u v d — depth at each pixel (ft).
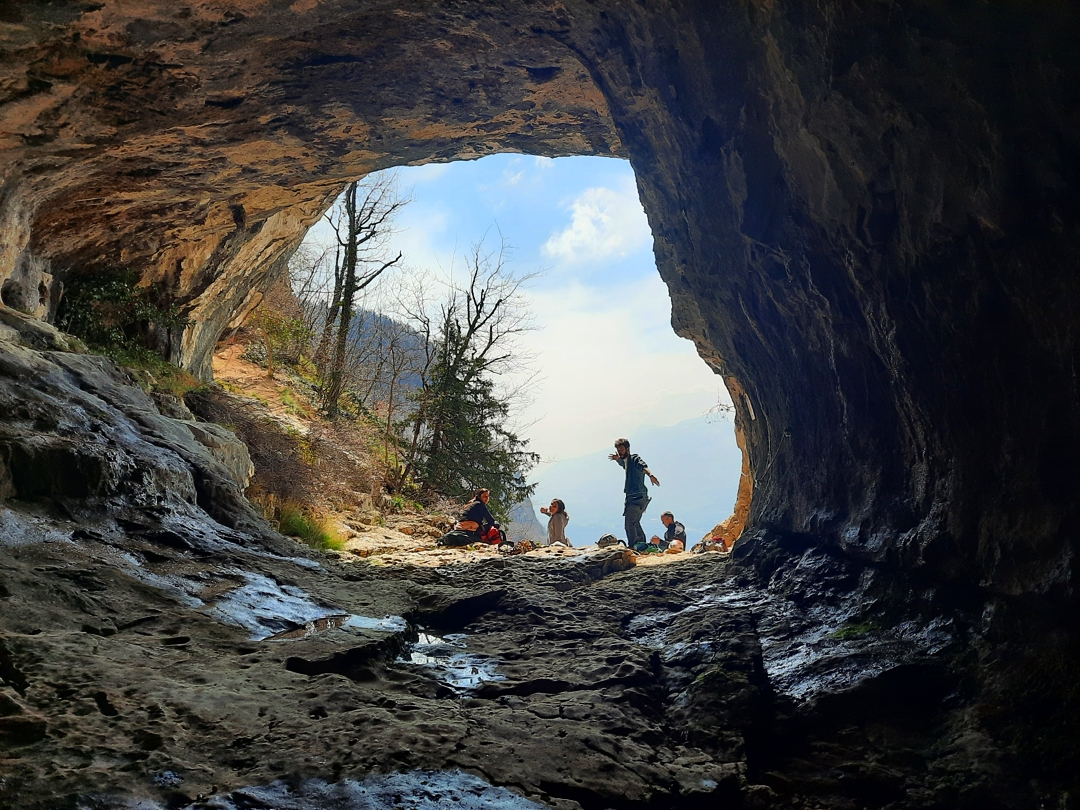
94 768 8.14
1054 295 10.20
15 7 17.16
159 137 25.03
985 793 10.02
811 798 11.01
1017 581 11.21
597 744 11.22
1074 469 10.40
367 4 18.72
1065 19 8.50
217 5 18.03
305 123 25.88
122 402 23.09
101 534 16.51
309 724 10.15
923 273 12.71
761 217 16.75
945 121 10.91
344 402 79.56
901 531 14.35
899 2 10.48
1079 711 9.98
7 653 10.43
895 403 14.67
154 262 40.04
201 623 13.82
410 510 56.08
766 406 22.11
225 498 22.53
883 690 12.42
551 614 19.21
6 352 20.11
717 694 13.46
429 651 16.21
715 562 23.79
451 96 25.40
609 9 18.66
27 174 25.05
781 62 13.71
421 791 8.80
